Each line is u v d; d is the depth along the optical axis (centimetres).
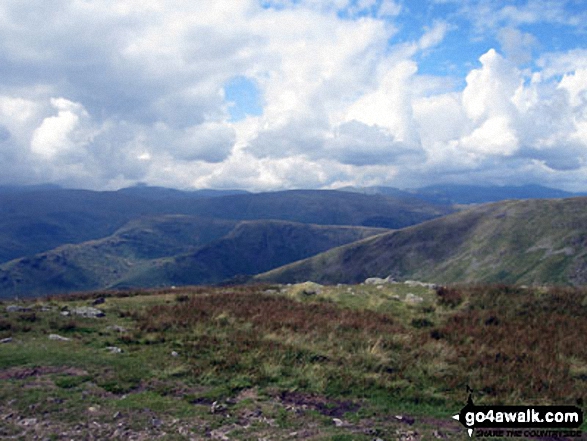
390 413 1107
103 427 952
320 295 2389
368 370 1367
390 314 2025
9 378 1209
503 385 1261
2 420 966
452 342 1638
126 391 1179
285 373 1330
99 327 1791
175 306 2162
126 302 2362
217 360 1405
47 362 1341
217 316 1939
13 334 1636
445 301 2203
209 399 1148
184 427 967
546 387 1257
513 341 1608
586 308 1953
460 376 1327
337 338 1630
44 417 990
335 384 1261
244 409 1080
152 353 1476
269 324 1798
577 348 1520
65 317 1919
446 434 985
